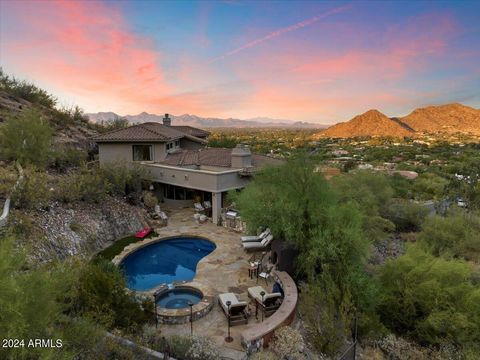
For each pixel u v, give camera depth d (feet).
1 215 44.98
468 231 84.99
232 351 32.65
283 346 32.17
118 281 35.01
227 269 52.80
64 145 96.78
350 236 48.42
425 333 44.65
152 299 41.70
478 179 182.91
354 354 35.32
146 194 82.17
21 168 66.08
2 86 127.24
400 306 47.70
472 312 42.78
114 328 31.63
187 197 93.97
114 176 76.23
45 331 20.47
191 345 31.27
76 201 63.31
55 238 49.62
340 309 39.17
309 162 56.59
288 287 44.24
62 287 22.24
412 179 194.80
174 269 56.24
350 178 100.42
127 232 68.18
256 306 41.06
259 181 61.11
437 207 122.72
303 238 50.57
